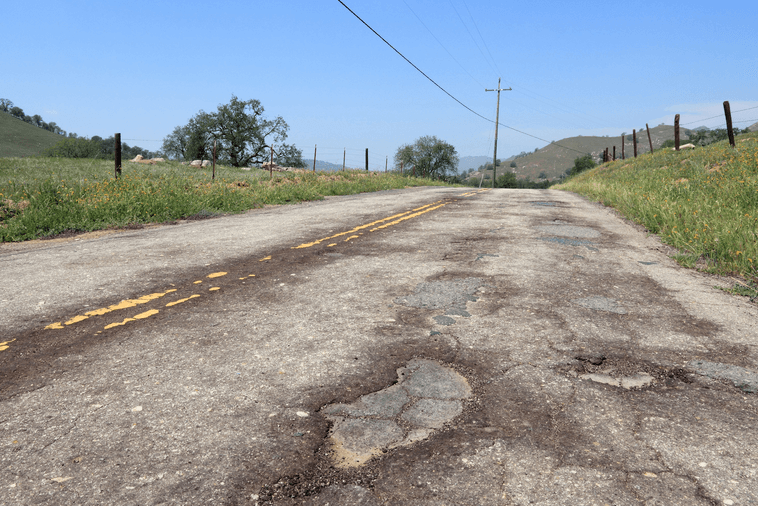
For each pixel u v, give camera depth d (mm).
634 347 3547
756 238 6484
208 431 2436
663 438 2381
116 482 2055
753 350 3486
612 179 22391
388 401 2752
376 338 3703
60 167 24469
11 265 6215
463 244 7578
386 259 6496
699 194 11250
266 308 4414
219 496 1975
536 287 5113
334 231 8961
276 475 2109
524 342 3627
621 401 2760
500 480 2064
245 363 3248
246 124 61000
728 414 2617
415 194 19078
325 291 4969
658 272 5805
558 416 2588
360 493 1994
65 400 2744
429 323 4031
